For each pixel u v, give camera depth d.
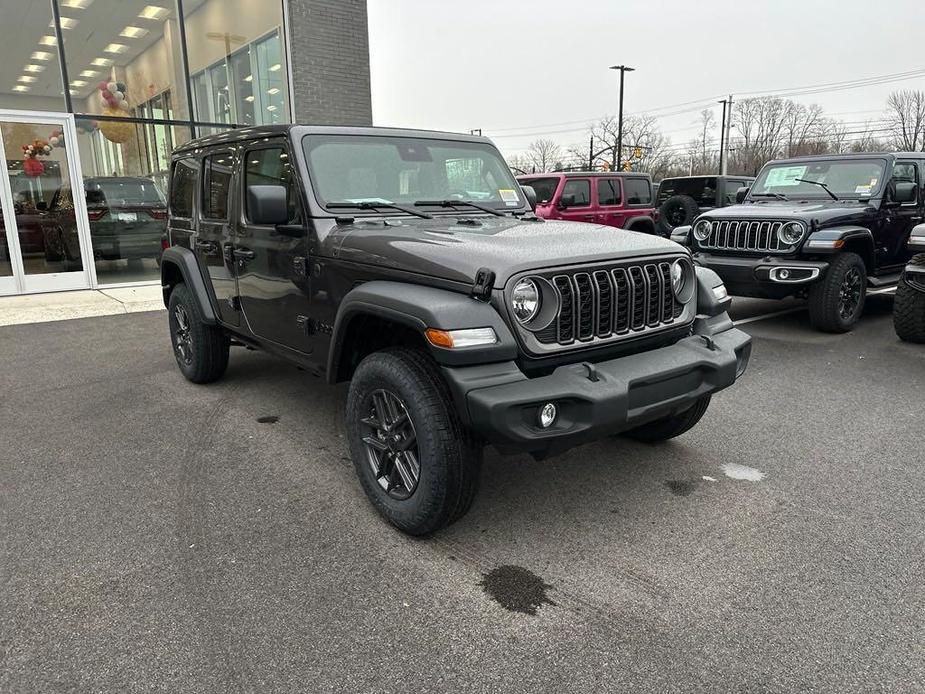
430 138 4.28
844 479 3.72
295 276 3.82
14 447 4.28
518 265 2.78
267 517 3.34
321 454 4.14
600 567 2.88
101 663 2.30
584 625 2.50
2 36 9.63
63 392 5.44
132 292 10.53
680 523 3.25
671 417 3.95
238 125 11.72
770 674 2.24
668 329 3.29
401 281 3.08
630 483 3.68
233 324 4.82
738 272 7.37
